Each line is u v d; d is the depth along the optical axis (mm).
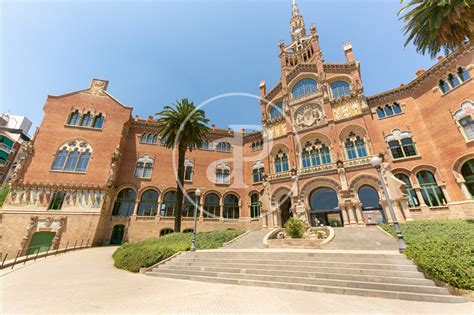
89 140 26719
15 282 8594
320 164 24234
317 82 27969
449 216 17953
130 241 25266
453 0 11906
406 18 14008
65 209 22594
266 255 10703
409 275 7383
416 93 22984
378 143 21359
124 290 7484
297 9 42531
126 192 27938
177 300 6312
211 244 15945
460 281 6207
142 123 32156
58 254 16969
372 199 23844
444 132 19781
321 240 14359
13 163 39688
